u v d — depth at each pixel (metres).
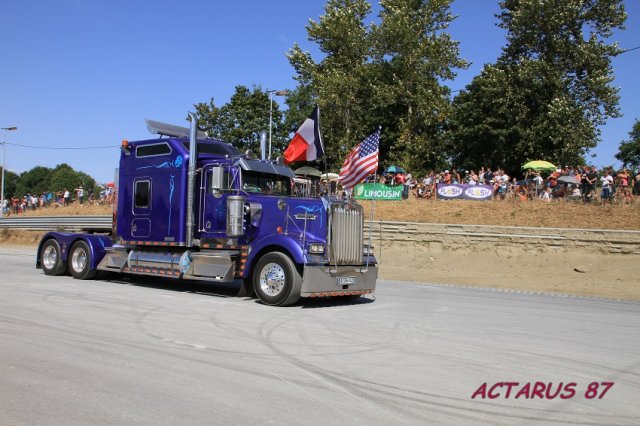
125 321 8.94
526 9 35.78
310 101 56.62
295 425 4.66
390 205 26.59
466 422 4.87
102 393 5.38
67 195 41.50
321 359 6.83
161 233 12.98
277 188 12.69
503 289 16.78
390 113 44.53
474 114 41.34
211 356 6.84
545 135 35.72
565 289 16.97
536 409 5.28
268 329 8.60
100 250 14.63
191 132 12.59
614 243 19.66
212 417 4.80
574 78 36.75
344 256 11.42
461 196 26.11
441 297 13.77
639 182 23.44
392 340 8.05
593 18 35.81
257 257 11.49
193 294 12.60
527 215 22.98
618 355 7.62
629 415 5.21
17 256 23.98
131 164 13.81
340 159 40.25
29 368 6.18
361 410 5.07
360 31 41.91
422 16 41.69
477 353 7.41
